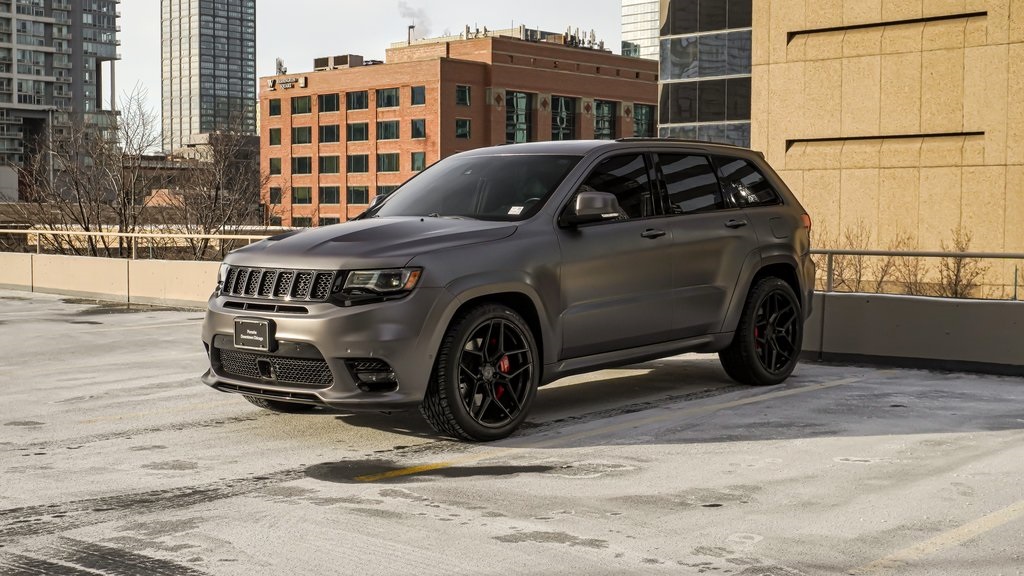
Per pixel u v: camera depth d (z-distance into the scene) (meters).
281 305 6.91
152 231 35.97
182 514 5.38
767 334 9.23
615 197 7.77
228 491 5.84
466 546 4.81
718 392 8.98
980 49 28.36
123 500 5.66
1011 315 9.86
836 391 9.01
